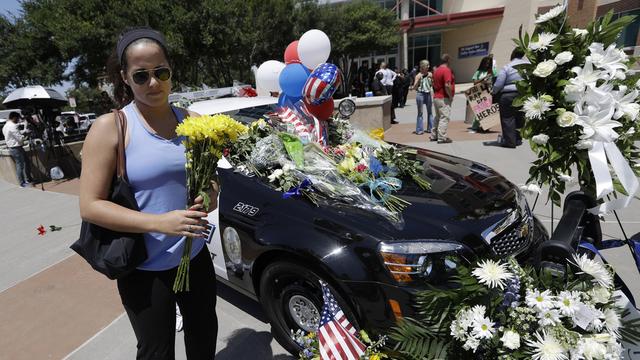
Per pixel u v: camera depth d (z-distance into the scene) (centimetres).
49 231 524
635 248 186
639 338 148
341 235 207
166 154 155
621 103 143
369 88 1792
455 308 152
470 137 853
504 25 2527
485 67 905
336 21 2128
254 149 273
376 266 195
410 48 3114
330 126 340
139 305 167
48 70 1471
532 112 145
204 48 1303
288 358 247
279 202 238
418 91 921
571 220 157
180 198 163
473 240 211
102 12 1155
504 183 279
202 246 183
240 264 252
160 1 1159
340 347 182
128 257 150
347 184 237
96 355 268
